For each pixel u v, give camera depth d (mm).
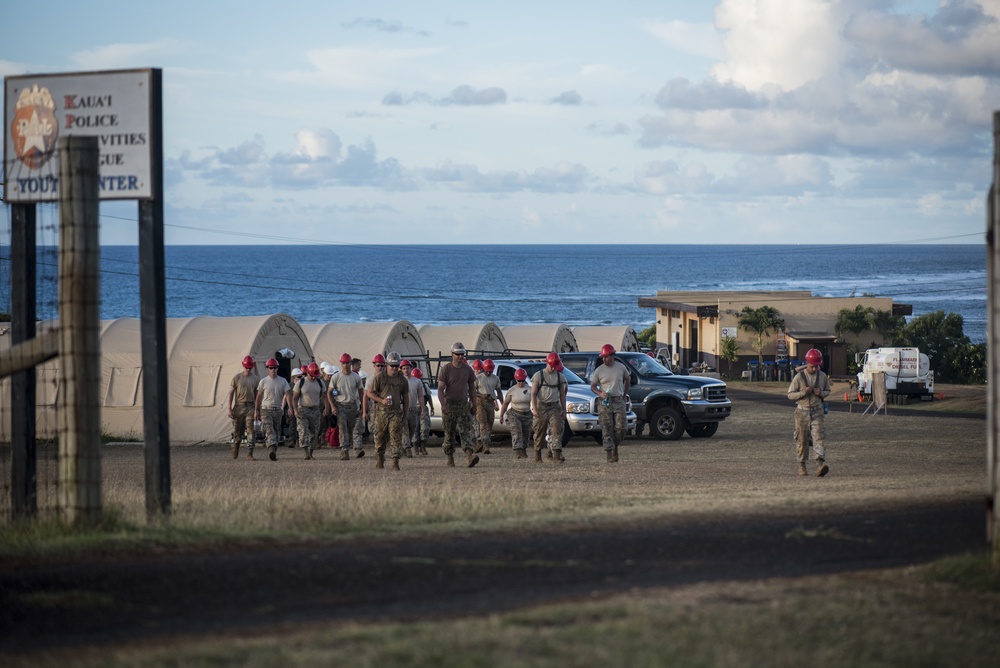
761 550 24703
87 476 27359
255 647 16656
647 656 16219
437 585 21297
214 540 25750
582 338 127875
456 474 48031
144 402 31328
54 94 31031
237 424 61125
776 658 16391
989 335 23297
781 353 171625
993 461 22953
